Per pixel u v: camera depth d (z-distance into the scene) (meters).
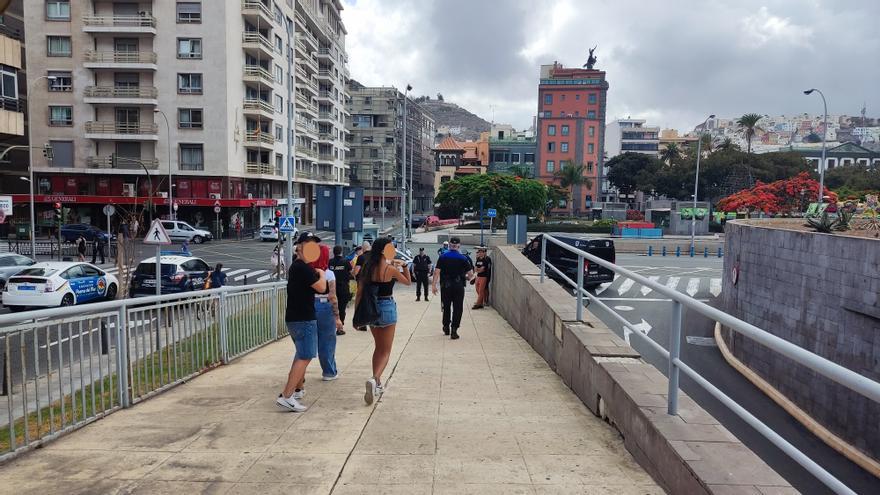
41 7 47.28
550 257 20.89
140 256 36.09
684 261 40.75
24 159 48.44
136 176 49.41
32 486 3.82
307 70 69.62
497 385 6.73
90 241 41.75
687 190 82.62
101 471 4.07
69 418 5.13
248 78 51.31
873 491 9.70
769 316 14.96
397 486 3.80
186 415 5.47
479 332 11.08
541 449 4.52
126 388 5.75
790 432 11.92
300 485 3.82
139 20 46.91
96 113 48.25
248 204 51.62
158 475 3.99
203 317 7.58
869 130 198.88
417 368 7.69
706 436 3.67
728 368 15.77
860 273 11.69
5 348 4.45
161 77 48.03
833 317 12.43
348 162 99.00
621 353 5.66
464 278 10.36
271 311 10.44
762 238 15.73
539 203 68.00
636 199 100.00
